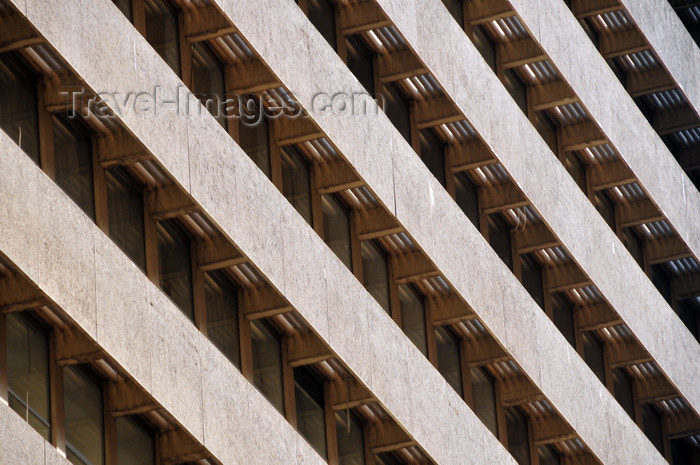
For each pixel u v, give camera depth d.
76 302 59.53
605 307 86.25
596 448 82.88
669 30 92.00
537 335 80.06
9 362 60.31
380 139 72.56
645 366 90.00
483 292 77.12
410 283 77.06
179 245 67.06
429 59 74.94
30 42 59.44
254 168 67.00
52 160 62.03
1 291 59.81
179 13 67.69
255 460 65.88
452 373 78.56
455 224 76.19
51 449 58.53
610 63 92.06
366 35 75.25
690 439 95.50
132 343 61.44
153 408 62.91
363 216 74.00
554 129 86.44
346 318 70.12
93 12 61.31
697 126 94.88
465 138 79.06
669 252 92.88
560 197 82.44
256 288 68.88
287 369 70.44
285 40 68.62
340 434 72.81
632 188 89.69
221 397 64.88
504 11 79.94
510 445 81.38
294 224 68.44
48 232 58.94
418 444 72.69
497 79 79.44
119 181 64.94
